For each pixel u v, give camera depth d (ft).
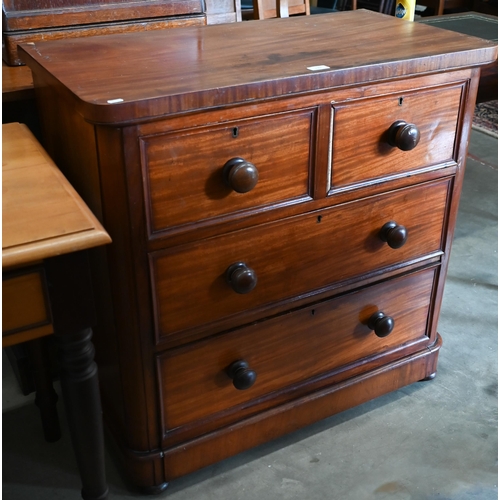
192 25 5.08
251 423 4.40
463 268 6.98
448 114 4.19
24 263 2.63
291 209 3.84
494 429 4.90
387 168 4.12
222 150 3.43
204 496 4.33
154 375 3.89
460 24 7.49
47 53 3.94
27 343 4.42
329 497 4.33
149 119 3.08
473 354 5.70
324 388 4.69
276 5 6.26
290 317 4.24
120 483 4.42
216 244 3.69
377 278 4.51
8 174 3.18
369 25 4.66
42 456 4.65
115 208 3.31
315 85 3.47
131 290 3.55
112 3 4.78
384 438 4.82
